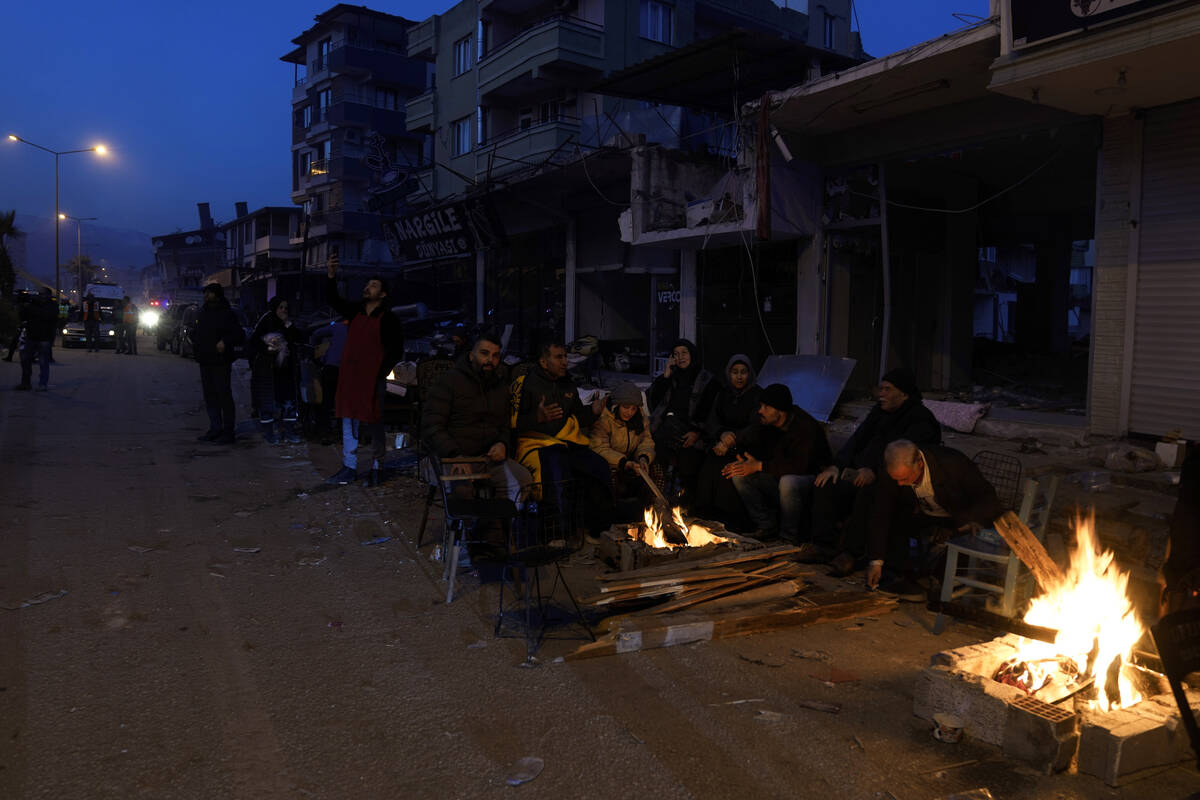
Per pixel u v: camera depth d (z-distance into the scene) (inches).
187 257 2763.3
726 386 283.9
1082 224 658.2
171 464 340.5
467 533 217.9
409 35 1077.1
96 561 207.5
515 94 898.7
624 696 141.2
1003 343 638.5
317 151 1768.0
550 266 716.7
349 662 152.6
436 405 229.3
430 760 117.6
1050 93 268.5
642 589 180.9
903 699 142.9
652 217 490.0
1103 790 114.5
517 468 219.1
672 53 420.2
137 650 154.5
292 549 226.2
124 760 115.1
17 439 382.9
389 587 197.8
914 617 188.5
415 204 1076.5
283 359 403.2
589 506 245.6
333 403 399.9
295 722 128.3
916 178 441.1
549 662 154.9
